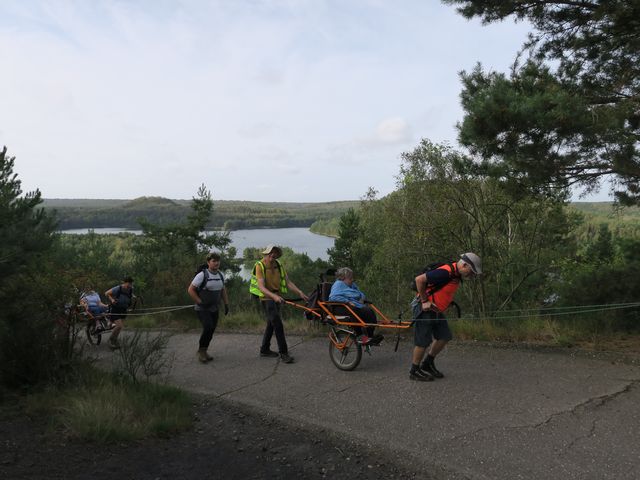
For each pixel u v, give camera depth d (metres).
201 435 4.81
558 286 10.09
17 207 6.65
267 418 5.18
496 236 11.08
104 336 11.05
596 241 14.55
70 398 5.29
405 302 13.08
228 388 6.32
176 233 21.17
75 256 17.42
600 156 6.50
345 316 6.68
